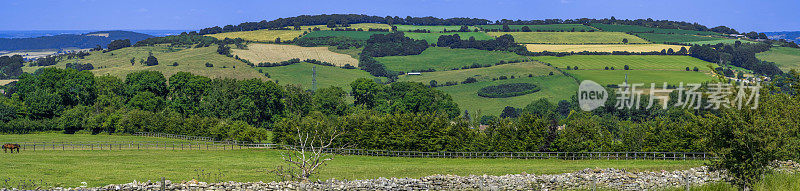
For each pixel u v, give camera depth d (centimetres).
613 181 3172
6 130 9419
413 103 12525
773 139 2641
